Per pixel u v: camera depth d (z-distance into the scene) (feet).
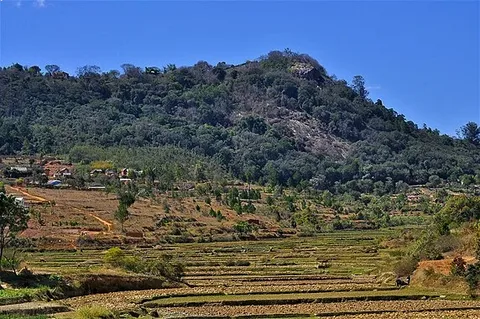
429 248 326.44
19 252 356.38
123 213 528.63
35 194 615.16
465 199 387.55
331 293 259.19
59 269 299.79
